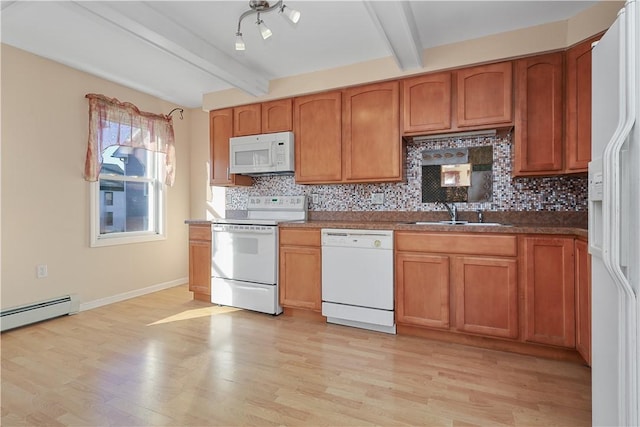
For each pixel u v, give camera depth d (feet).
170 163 13.32
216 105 12.23
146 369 6.80
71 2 6.15
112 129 11.15
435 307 8.12
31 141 9.36
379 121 9.77
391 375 6.58
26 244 9.28
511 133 9.02
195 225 11.76
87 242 10.79
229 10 7.22
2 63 8.76
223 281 11.00
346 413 5.39
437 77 8.99
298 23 7.76
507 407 5.54
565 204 8.68
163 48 7.99
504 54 8.10
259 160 11.37
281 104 11.22
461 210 9.74
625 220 3.66
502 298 7.52
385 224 8.91
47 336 8.49
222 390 6.04
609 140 4.04
